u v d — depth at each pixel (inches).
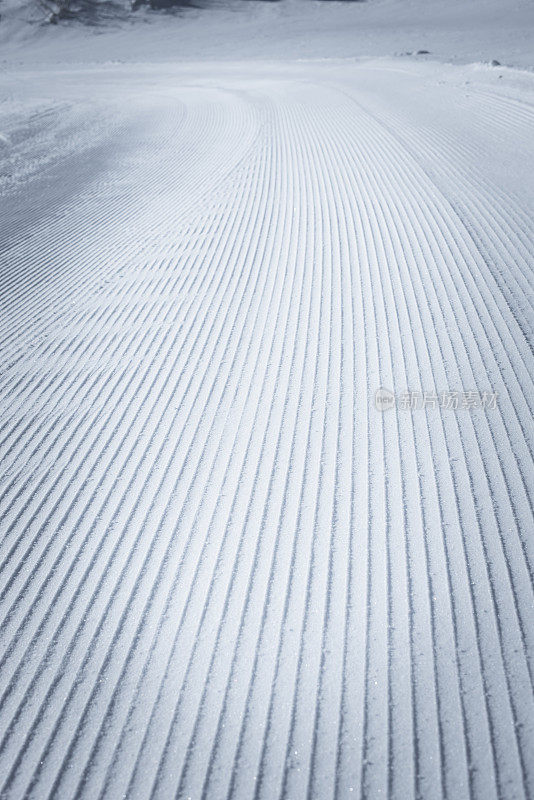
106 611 197.6
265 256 461.4
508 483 222.5
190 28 3004.4
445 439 247.8
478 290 354.0
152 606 197.2
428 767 145.6
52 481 260.4
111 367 344.2
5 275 502.6
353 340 329.4
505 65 1151.6
